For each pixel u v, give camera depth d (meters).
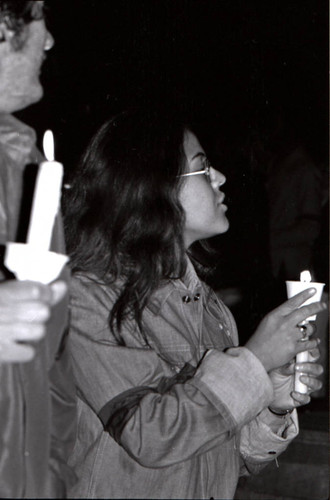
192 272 3.38
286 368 3.40
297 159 7.46
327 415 6.41
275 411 3.46
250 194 7.66
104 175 3.27
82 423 3.04
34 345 2.33
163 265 3.20
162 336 3.16
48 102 7.75
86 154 3.37
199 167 3.35
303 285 3.25
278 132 7.86
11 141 2.45
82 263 3.16
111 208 3.22
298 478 5.94
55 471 2.43
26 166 2.48
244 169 7.82
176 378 3.06
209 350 3.07
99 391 2.97
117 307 3.05
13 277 2.42
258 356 3.04
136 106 3.38
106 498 2.96
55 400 2.53
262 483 6.00
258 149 7.86
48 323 2.41
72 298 3.06
